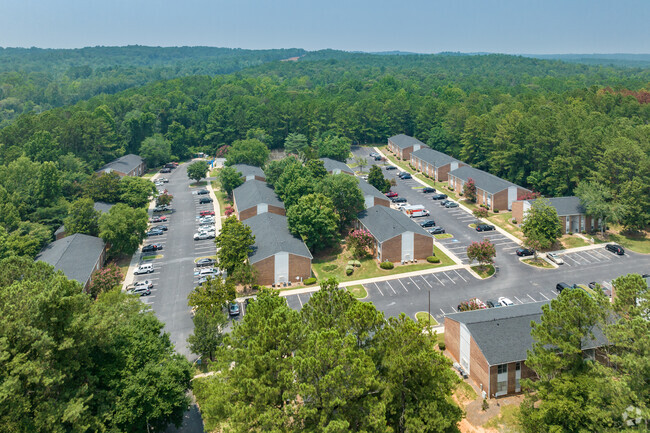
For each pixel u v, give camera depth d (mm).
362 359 39469
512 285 82250
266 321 43938
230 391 41906
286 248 86188
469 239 103500
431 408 40219
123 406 44156
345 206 107875
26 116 160375
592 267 88062
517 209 109812
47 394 41062
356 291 82250
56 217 108938
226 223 88688
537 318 59500
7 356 37062
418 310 75062
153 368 47062
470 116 169125
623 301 45312
